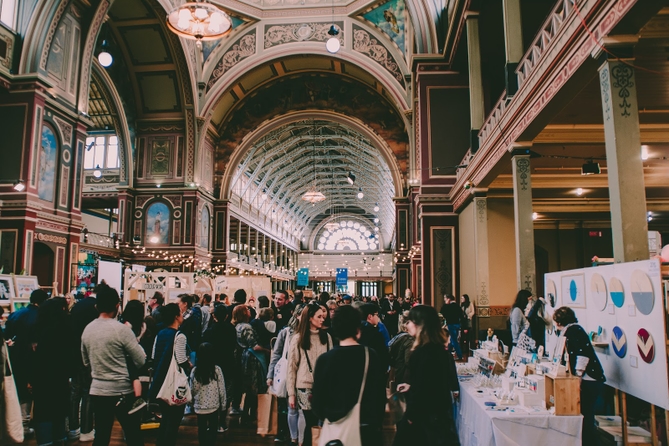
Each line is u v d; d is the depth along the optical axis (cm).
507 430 443
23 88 1520
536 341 719
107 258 2473
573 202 1577
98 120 2973
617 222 504
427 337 378
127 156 2620
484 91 1666
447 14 1667
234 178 3138
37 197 1534
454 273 1617
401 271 2798
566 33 603
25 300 1066
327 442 309
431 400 361
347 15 2484
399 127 2808
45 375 579
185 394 518
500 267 1366
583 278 584
